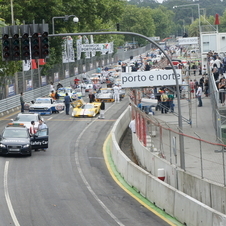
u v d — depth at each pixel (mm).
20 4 102188
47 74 109438
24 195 31469
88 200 30375
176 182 32344
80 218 26375
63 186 34156
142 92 68250
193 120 60969
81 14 117000
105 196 31438
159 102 67312
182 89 76000
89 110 72500
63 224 25250
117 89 91688
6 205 28969
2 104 78125
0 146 43469
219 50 98688
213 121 54594
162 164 35844
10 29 33938
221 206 26562
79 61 139750
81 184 34875
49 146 50312
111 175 38125
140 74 56844
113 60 189750
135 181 33344
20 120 55000
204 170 29281
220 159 27594
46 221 25781
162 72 56844
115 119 69938
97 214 27156
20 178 36250
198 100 72250
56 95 87688
